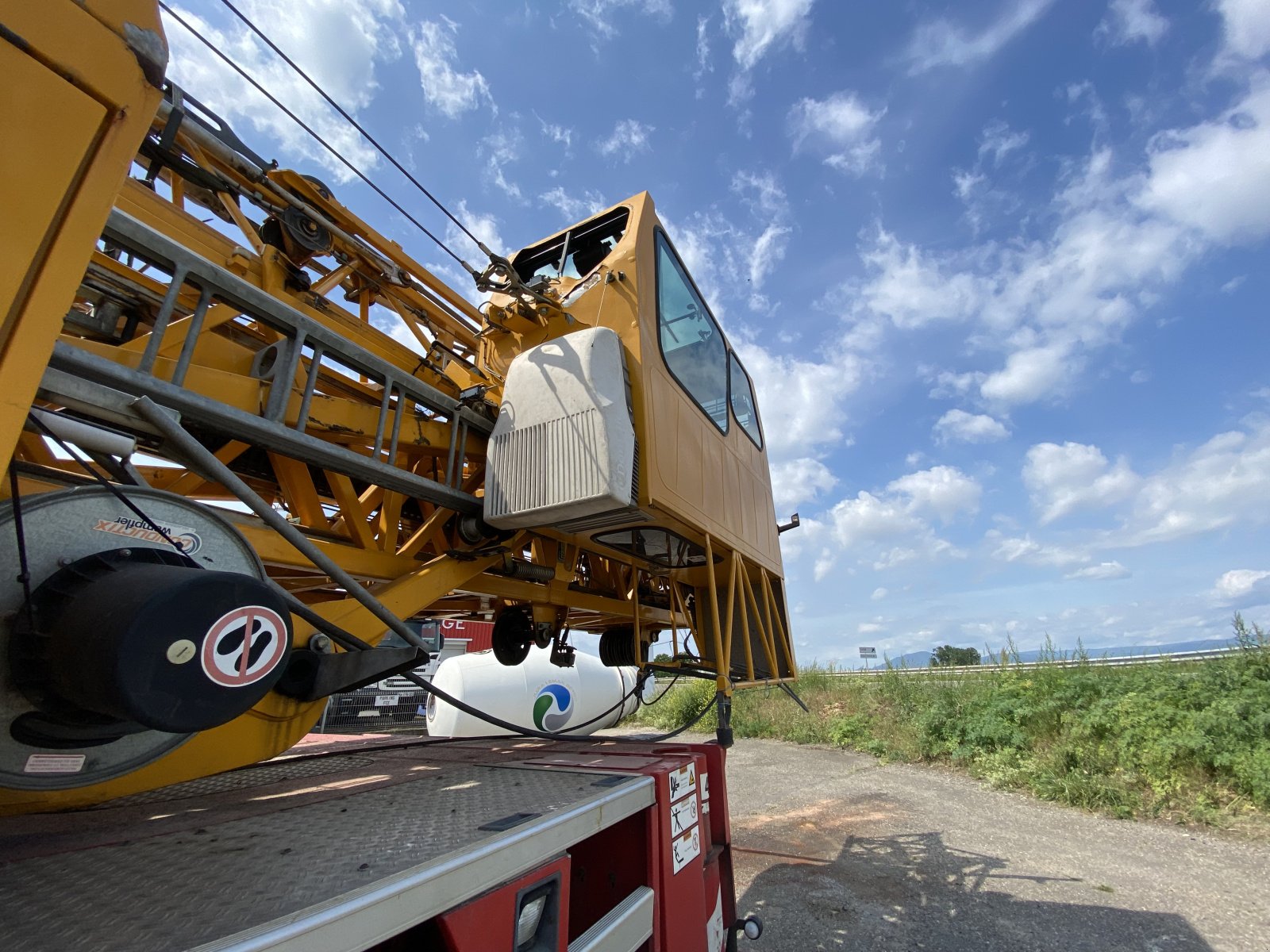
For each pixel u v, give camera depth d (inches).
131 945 33.4
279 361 78.3
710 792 103.0
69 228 40.5
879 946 141.8
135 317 89.7
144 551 51.7
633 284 134.5
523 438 111.5
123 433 63.2
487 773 88.7
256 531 88.7
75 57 41.3
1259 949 135.6
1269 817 214.1
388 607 98.0
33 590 46.1
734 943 96.6
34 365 38.5
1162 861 188.5
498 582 141.3
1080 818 235.1
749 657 170.4
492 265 125.3
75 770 51.8
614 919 62.5
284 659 51.9
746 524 191.3
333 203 117.6
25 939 34.0
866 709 428.8
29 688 45.2
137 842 53.8
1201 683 286.7
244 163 100.7
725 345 207.2
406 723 486.6
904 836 219.1
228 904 38.7
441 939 43.2
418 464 133.0
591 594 181.9
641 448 118.6
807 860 198.5
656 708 553.9
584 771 83.5
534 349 118.8
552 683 411.5
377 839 52.4
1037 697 331.6
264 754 71.0
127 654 40.2
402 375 98.5
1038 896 165.6
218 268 67.7
